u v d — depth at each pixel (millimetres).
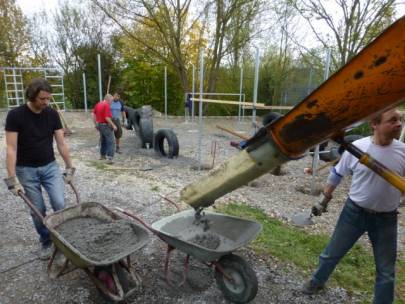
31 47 20891
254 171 2248
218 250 2633
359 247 4109
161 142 9250
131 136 12125
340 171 2693
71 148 9844
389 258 2525
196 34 19172
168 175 7191
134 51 21281
